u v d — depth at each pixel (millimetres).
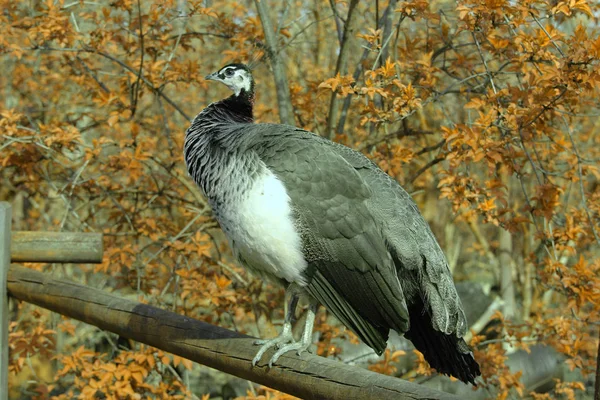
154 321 7301
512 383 10328
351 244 6762
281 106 10898
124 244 11383
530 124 8945
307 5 15766
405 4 9469
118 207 11695
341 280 6840
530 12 8797
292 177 6754
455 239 23719
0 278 8633
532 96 8641
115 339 13086
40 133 10820
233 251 7352
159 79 11266
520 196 16812
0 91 16125
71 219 14281
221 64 15359
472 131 8758
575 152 9938
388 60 9180
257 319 11531
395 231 6914
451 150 9242
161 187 12406
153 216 12477
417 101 9141
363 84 10734
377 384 5227
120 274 12859
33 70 14969
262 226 6754
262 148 6934
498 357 10492
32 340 10328
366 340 7000
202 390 15547
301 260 6801
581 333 10688
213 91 16578
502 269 16453
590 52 8102
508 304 16266
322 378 5719
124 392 9375
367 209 6848
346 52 10992
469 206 9797
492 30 9320
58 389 13711
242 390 13484
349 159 7199
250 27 11602
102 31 11078
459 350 6824
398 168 10641
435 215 18891
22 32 12117
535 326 12273
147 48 11508
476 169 13664
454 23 11938
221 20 11883
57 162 11398
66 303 8180
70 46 11305
